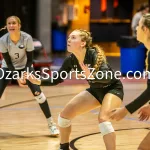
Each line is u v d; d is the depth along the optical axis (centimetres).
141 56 2202
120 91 792
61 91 1825
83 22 3544
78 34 790
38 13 3188
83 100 809
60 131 846
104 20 3578
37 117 1289
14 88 1880
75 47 788
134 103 618
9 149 938
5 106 1469
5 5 3164
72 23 3528
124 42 2198
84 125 1188
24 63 1058
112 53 3469
